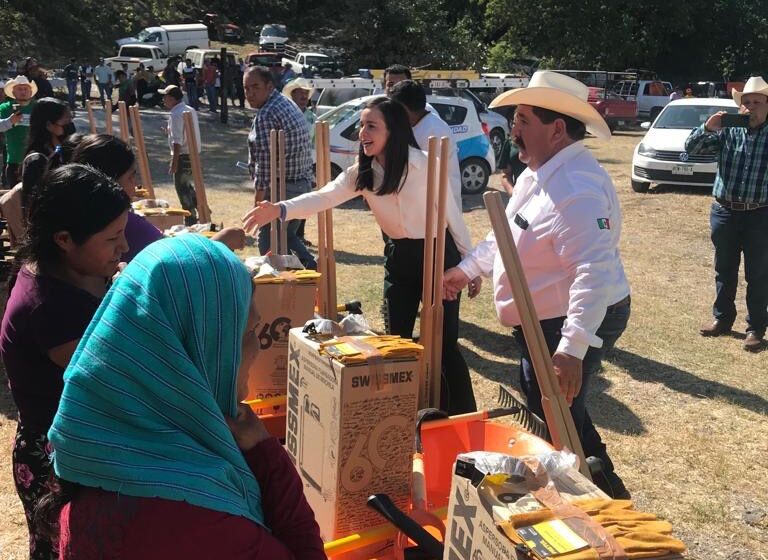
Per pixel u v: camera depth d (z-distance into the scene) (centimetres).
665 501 376
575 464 180
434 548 208
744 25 4588
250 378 305
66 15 3800
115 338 126
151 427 127
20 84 834
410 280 384
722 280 611
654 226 1064
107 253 187
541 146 272
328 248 376
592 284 251
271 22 5084
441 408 377
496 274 293
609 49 3934
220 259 134
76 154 283
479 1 4175
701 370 549
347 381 220
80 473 127
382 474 232
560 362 249
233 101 2883
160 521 124
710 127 573
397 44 3728
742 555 335
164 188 1312
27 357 189
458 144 1280
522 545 147
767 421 469
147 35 3806
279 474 144
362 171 359
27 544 330
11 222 475
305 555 144
